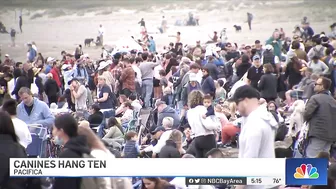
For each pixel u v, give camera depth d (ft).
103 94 114.62
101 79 114.62
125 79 129.08
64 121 45.24
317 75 107.04
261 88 113.09
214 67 131.44
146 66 135.13
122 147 83.82
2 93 131.95
